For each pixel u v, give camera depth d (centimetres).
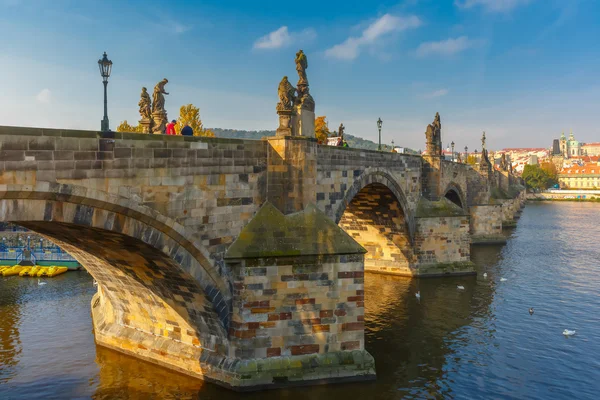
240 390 3353
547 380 3812
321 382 3469
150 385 3606
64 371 3859
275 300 3444
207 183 3195
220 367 3478
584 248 10019
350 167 5231
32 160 2281
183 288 3391
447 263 7325
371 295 6212
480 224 10825
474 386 3684
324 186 4697
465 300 5991
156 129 3975
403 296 6162
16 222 2503
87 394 3484
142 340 4075
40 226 2675
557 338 4706
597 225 14312
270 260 3422
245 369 3375
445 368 3988
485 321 5197
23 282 7100
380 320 5212
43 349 4322
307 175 3794
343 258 3559
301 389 3428
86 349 4316
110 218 2670
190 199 3077
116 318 4375
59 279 7300
